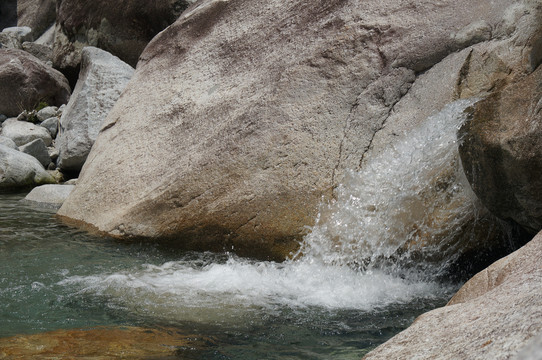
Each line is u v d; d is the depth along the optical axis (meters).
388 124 4.30
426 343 1.69
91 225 5.44
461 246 3.82
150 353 2.61
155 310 3.27
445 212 3.83
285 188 4.39
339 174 4.27
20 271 3.99
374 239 3.99
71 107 8.80
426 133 4.05
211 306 3.35
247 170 4.64
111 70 8.72
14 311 3.20
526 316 1.45
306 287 3.76
